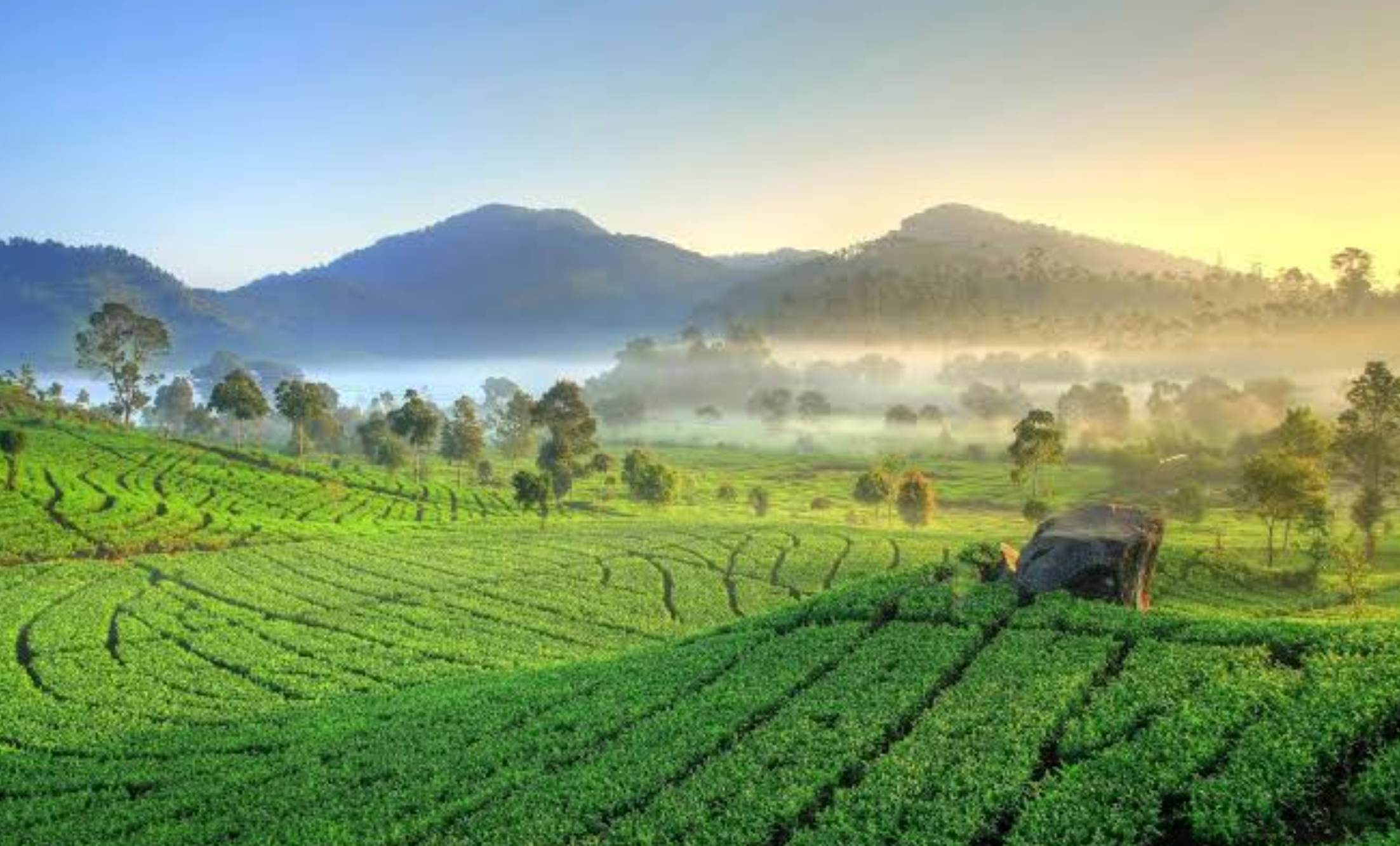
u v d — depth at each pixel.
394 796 36.38
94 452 145.88
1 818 39.19
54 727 51.59
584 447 195.38
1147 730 30.78
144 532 103.44
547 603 82.88
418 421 178.12
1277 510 96.69
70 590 83.38
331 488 147.88
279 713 52.66
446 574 94.25
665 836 29.56
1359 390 117.69
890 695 37.56
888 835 27.48
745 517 154.88
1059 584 47.03
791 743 34.72
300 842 33.34
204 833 35.62
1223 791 26.22
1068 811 26.73
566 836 30.91
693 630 75.38
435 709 47.88
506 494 169.25
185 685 59.88
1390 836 23.12
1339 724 28.53
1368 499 102.50
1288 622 39.69
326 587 88.25
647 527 121.19
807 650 44.81
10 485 113.50
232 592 85.44
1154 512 50.59
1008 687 36.34
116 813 38.94
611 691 45.09
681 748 36.25
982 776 29.73
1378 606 76.19
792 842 27.97
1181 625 40.38
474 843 31.17
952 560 53.31
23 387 199.75
